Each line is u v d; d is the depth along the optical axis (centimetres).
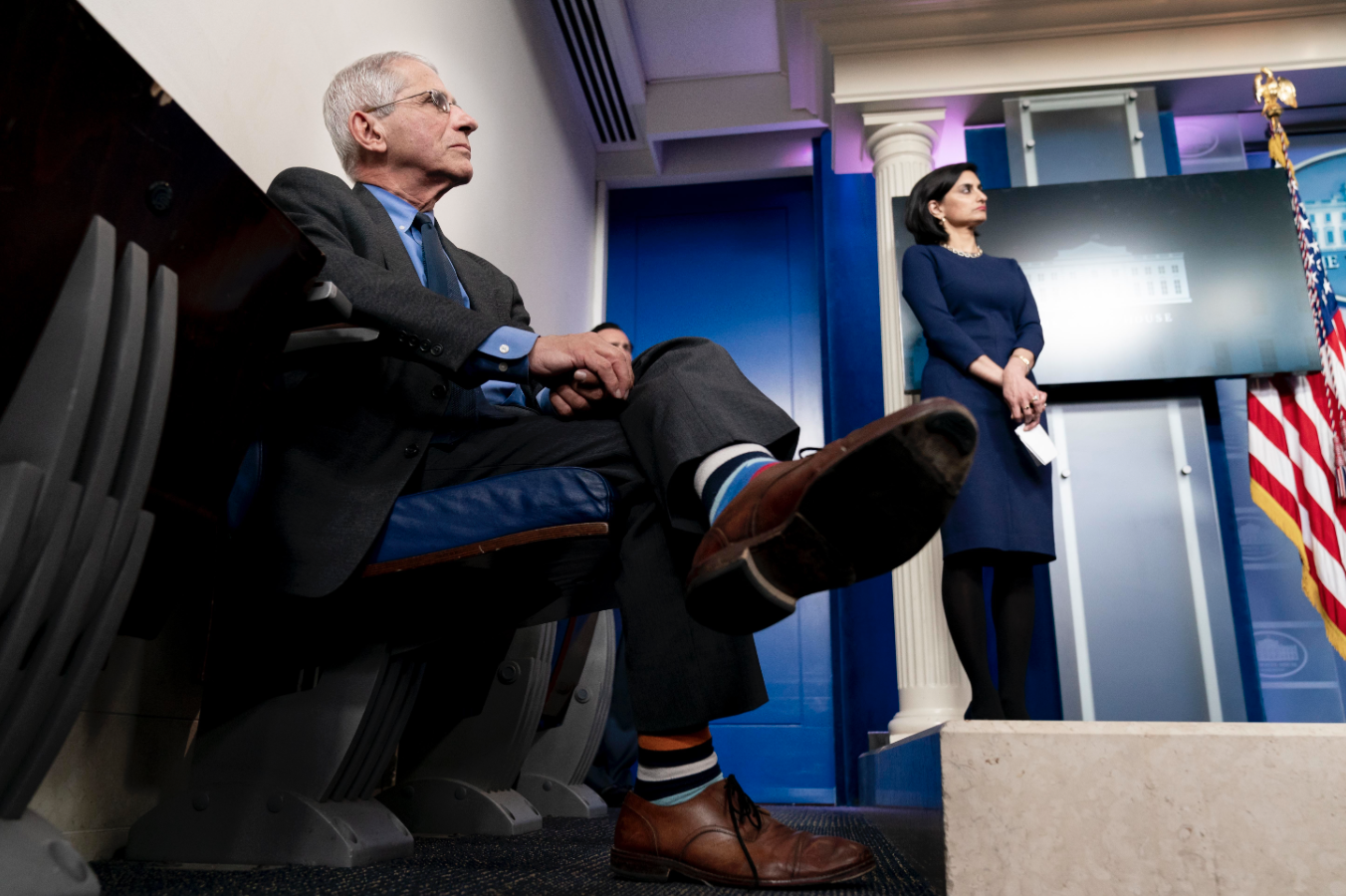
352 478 97
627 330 421
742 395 85
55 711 61
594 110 410
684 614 90
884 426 58
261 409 84
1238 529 318
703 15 381
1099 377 283
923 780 90
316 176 115
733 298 418
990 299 206
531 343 93
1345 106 346
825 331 390
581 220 406
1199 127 353
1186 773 71
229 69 146
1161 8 325
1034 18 329
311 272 80
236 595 107
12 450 54
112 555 61
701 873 85
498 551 94
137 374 61
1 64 48
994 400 194
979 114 340
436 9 243
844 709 333
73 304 55
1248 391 286
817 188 413
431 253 128
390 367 103
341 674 104
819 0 335
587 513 92
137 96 57
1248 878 68
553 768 230
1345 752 70
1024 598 187
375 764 110
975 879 71
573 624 229
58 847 61
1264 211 293
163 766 121
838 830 179
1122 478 281
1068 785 71
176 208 63
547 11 359
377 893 74
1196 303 287
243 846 99
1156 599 269
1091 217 297
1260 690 277
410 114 135
